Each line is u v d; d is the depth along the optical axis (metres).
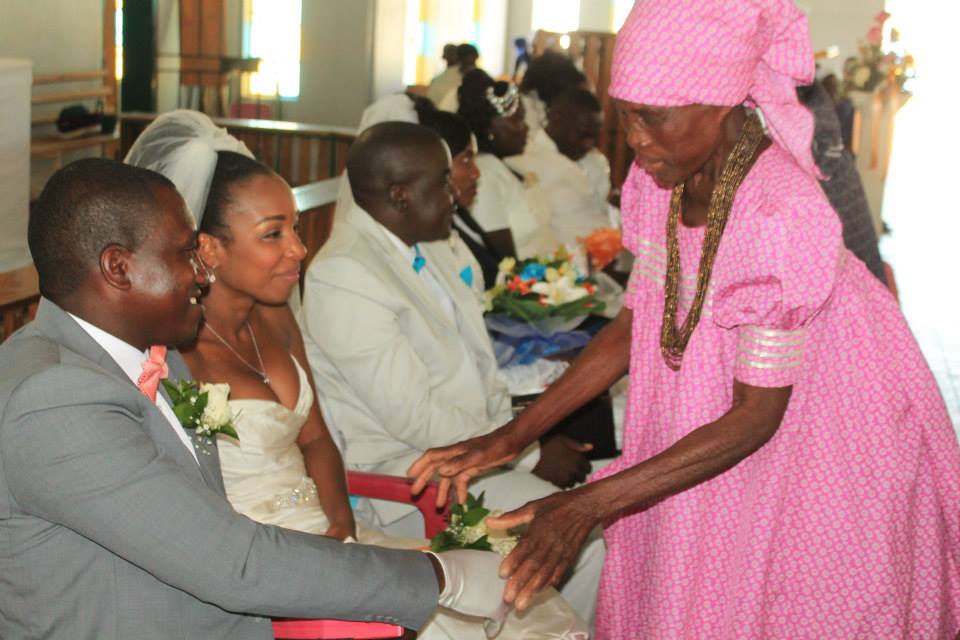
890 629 1.94
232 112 10.06
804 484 1.91
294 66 10.76
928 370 1.93
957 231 10.02
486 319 3.31
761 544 1.92
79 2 6.19
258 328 2.21
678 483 1.82
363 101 10.79
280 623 1.73
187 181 2.00
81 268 1.49
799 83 1.80
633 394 2.05
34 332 1.52
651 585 2.04
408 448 2.66
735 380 1.84
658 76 1.66
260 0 10.22
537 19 13.02
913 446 1.91
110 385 1.43
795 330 1.78
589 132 4.84
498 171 4.11
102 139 6.09
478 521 2.09
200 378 2.00
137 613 1.47
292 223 2.10
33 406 1.38
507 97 4.32
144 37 9.06
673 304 1.92
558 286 3.33
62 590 1.44
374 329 2.56
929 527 1.99
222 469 2.00
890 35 8.94
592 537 2.64
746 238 1.75
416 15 11.95
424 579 1.70
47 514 1.40
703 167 1.82
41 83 5.75
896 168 14.20
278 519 2.05
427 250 2.95
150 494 1.42
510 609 1.91
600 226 4.77
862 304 1.88
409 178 2.72
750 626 1.94
